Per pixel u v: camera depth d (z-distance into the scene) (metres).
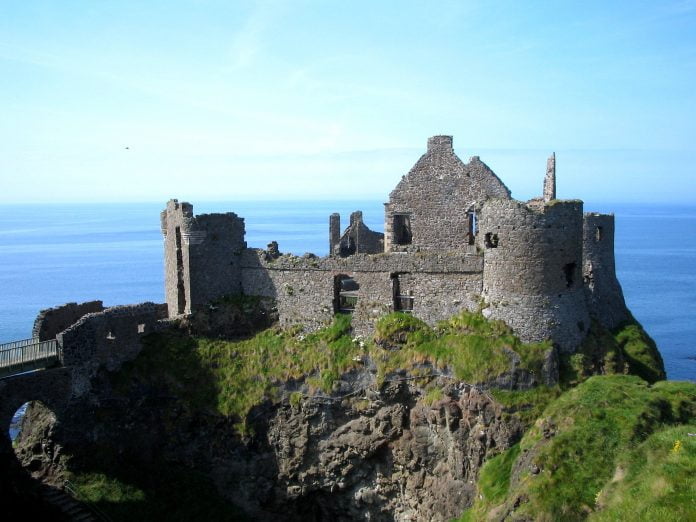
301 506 51.62
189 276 53.59
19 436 48.47
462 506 44.88
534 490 32.38
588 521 28.72
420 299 50.12
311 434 50.19
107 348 48.62
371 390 49.12
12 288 156.12
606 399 35.97
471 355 45.75
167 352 51.31
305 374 50.47
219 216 54.34
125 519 44.19
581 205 46.62
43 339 48.84
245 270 55.56
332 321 52.53
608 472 31.62
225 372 51.47
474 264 48.47
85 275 173.88
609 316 53.12
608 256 54.16
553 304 45.44
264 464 50.47
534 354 44.59
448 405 45.84
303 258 53.22
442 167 54.41
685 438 29.89
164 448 49.31
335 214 64.38
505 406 43.91
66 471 45.47
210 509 47.91
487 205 46.91
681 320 131.50
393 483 49.53
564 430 34.84
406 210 55.69
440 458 47.47
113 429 48.09
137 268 184.12
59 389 46.00
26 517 40.25
